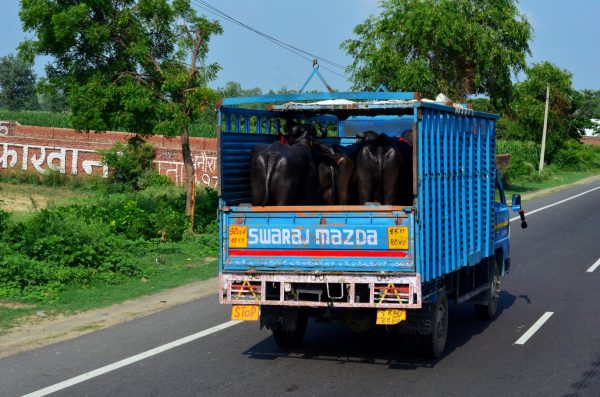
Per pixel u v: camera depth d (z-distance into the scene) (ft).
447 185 29.60
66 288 43.86
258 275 27.99
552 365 29.12
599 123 322.75
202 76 70.03
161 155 121.80
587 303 41.70
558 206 102.89
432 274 27.76
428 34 115.34
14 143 137.08
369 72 118.93
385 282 26.58
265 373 27.81
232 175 30.35
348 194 30.81
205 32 70.33
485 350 31.65
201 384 26.27
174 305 40.57
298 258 27.71
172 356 30.09
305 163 29.71
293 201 29.22
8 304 39.45
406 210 26.30
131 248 56.24
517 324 36.96
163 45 72.59
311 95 28.25
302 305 27.50
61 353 30.32
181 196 91.91
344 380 26.96
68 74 70.59
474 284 35.99
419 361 29.78
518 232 74.69
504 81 122.11
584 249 62.85
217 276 49.55
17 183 125.18
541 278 49.98
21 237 49.88
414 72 113.70
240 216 28.40
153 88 70.59
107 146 128.67
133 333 33.99
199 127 148.87
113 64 69.92
